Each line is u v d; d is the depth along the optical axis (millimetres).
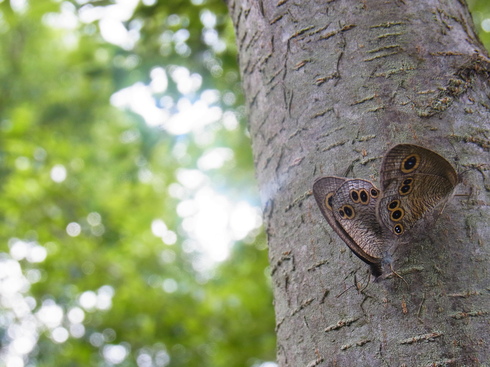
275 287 287
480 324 253
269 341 876
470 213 267
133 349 934
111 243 949
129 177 982
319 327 268
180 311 901
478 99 284
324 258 272
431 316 255
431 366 250
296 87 296
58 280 945
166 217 1107
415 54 288
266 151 300
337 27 297
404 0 298
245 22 322
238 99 780
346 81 288
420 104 280
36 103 1311
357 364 258
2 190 885
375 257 262
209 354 907
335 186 271
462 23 303
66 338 943
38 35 1445
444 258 261
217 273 1054
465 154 274
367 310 261
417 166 266
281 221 288
